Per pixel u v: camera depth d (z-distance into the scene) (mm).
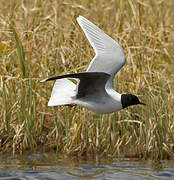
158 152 12008
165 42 15805
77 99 9523
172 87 13805
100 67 9906
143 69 13930
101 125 12359
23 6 14672
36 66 13508
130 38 14672
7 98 12758
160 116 12531
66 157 11844
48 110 12969
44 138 12711
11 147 12305
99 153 12172
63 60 13328
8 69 13500
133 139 12461
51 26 14570
